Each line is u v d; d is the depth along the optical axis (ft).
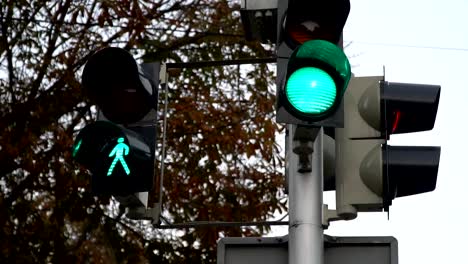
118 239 55.26
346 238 21.20
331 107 18.93
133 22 57.06
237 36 61.16
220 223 22.70
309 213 21.04
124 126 22.77
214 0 61.36
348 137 22.21
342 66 19.03
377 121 22.15
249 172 55.98
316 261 20.68
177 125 55.47
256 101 57.62
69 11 57.11
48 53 56.49
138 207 22.47
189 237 54.80
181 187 54.54
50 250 53.16
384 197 21.30
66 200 53.31
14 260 52.39
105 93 22.95
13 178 53.57
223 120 56.49
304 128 19.29
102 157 21.77
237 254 21.42
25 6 56.49
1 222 52.03
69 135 55.36
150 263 55.47
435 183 21.57
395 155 21.57
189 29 60.80
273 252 21.34
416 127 22.58
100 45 56.44
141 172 21.75
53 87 55.47
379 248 21.12
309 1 20.74
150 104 22.91
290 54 20.86
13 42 56.18
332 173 22.11
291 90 19.06
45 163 52.70
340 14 20.80
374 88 22.30
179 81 58.75
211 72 59.41
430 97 22.34
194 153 55.57
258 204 54.95
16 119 54.03
